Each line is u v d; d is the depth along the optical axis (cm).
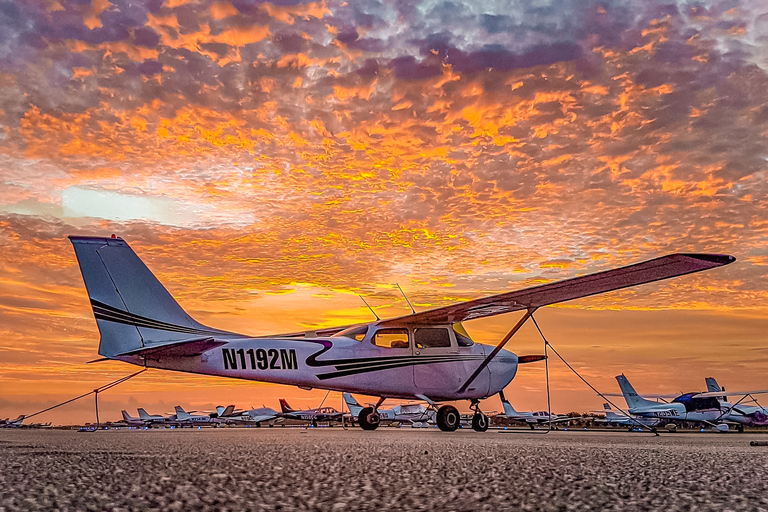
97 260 1071
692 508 216
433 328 1302
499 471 333
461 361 1304
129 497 231
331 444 599
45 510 202
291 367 1145
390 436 886
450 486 272
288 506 217
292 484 274
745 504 224
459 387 1297
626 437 991
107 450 489
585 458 420
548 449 526
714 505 222
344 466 356
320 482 282
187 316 1117
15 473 305
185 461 381
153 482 274
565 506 220
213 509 210
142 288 1088
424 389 1263
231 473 313
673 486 271
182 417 5138
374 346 1232
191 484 269
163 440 705
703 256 916
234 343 1109
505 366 1361
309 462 379
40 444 595
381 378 1223
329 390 1211
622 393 3572
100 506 211
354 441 684
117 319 1066
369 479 295
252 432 1185
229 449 504
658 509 214
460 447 552
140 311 1080
